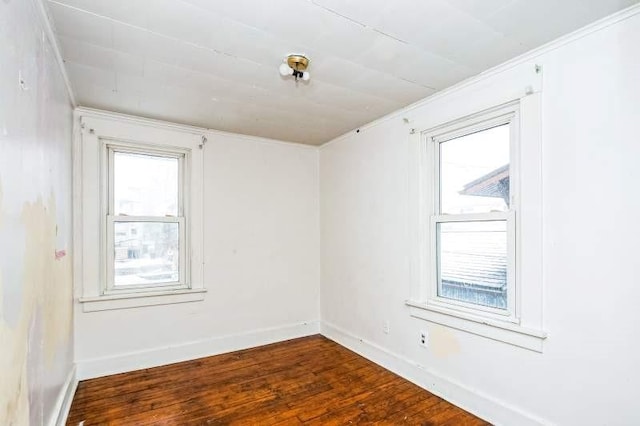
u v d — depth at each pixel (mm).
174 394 2484
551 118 1858
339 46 1879
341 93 2523
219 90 2461
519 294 2029
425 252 2664
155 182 3166
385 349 2992
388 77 2262
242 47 1888
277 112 2922
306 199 3977
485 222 2279
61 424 1984
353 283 3439
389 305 2967
